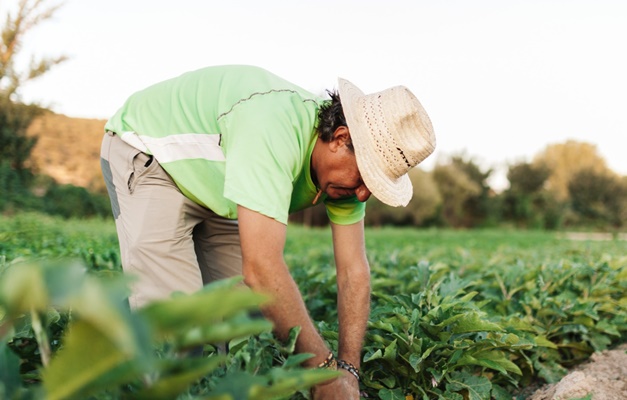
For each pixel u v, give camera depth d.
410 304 3.05
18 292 0.93
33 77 16.03
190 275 2.60
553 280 4.27
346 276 2.61
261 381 1.26
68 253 4.50
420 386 2.73
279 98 2.29
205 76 2.55
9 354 1.25
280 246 2.06
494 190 49.19
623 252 9.32
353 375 2.45
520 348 3.09
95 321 0.89
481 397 2.66
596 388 2.86
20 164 17.03
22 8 15.24
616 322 4.03
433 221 41.34
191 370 1.12
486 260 6.38
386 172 2.27
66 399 1.08
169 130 2.51
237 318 1.19
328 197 2.61
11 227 9.09
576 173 55.84
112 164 2.67
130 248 2.54
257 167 2.07
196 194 2.48
